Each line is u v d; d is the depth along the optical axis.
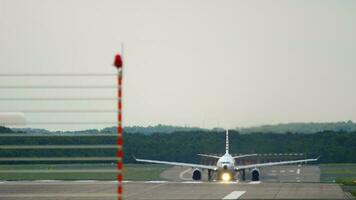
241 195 138.00
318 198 130.38
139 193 143.50
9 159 84.75
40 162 129.38
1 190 148.62
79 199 130.25
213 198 131.88
